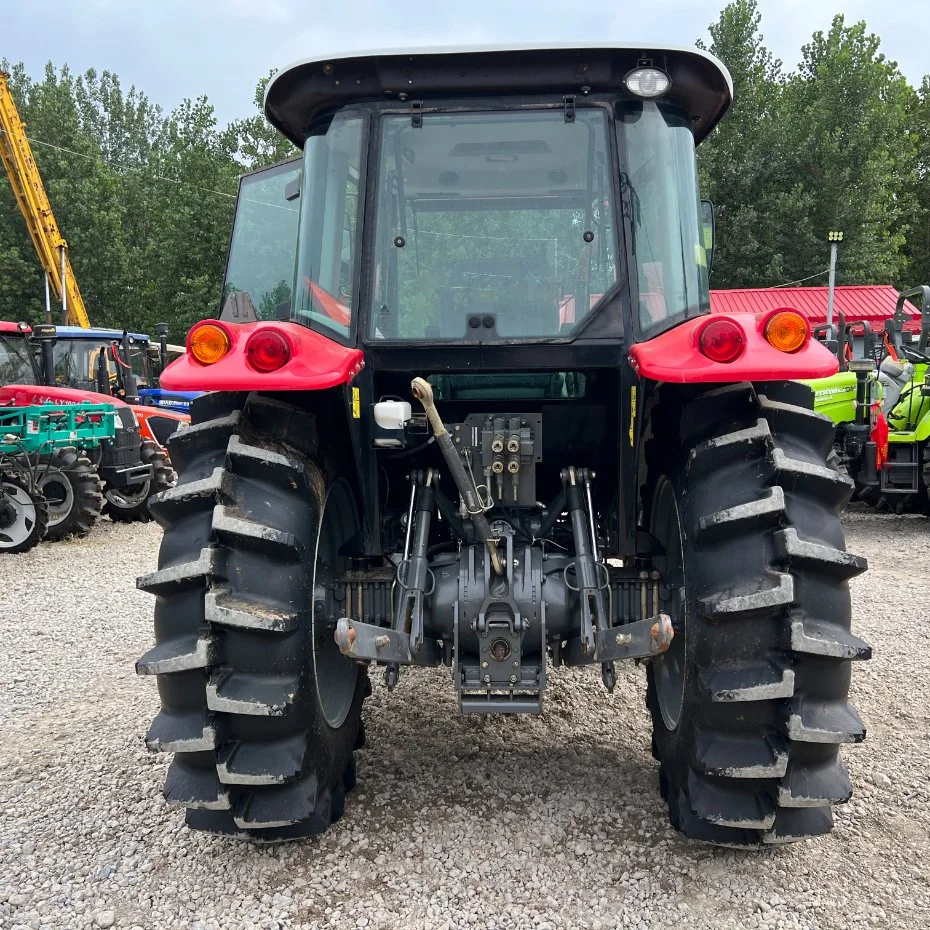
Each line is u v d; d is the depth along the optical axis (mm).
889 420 8648
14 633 5438
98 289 32875
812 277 28812
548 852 2664
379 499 2957
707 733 2400
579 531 2727
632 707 3883
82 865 2674
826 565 2291
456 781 3137
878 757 3379
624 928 2309
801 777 2369
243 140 27172
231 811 2463
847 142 30156
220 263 25875
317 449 2648
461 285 2768
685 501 2480
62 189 32812
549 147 2766
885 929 2301
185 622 2361
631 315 2699
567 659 2760
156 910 2438
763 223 28578
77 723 3879
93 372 11398
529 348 2719
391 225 2787
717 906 2398
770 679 2262
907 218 39531
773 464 2340
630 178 2734
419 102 2785
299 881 2537
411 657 2607
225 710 2307
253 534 2334
